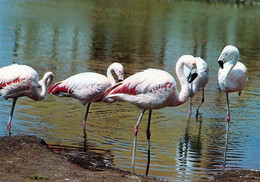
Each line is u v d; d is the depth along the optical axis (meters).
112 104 11.48
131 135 9.09
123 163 7.52
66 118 9.88
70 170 6.64
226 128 9.91
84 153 7.76
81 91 9.46
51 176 6.28
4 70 8.92
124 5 40.22
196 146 8.71
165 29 27.67
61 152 7.67
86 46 19.84
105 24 27.89
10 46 18.09
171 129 9.76
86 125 9.48
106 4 39.97
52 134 8.66
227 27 30.44
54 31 23.22
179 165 7.62
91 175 6.53
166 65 16.78
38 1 37.00
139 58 17.88
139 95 7.89
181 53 19.75
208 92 13.61
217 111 11.56
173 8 40.28
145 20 31.39
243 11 40.78
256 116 11.17
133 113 10.78
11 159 6.69
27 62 15.33
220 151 8.52
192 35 25.81
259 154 8.45
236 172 7.21
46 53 17.42
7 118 9.42
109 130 9.27
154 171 7.27
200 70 11.15
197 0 47.03
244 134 9.73
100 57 17.48
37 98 9.16
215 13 38.25
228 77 10.09
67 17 29.27
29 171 6.36
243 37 26.39
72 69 14.78
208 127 10.11
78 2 39.50
